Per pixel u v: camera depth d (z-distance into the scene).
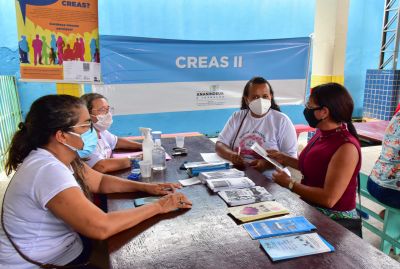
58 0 2.02
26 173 1.00
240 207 1.20
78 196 0.99
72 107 1.06
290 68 3.69
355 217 1.44
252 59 3.59
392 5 4.59
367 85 4.88
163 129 3.59
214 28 3.93
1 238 1.04
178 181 1.50
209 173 1.53
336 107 1.41
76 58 2.12
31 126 1.04
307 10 4.12
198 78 3.49
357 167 1.40
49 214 1.02
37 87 3.62
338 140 1.42
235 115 2.22
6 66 3.41
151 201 1.26
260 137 2.11
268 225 1.06
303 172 1.62
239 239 0.99
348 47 4.65
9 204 1.01
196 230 1.05
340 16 4.12
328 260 0.88
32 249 1.03
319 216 1.13
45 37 2.04
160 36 3.79
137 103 3.37
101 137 1.91
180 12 3.78
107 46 3.16
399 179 1.81
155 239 1.00
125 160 1.75
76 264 1.13
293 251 0.91
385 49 4.79
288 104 3.77
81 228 0.97
